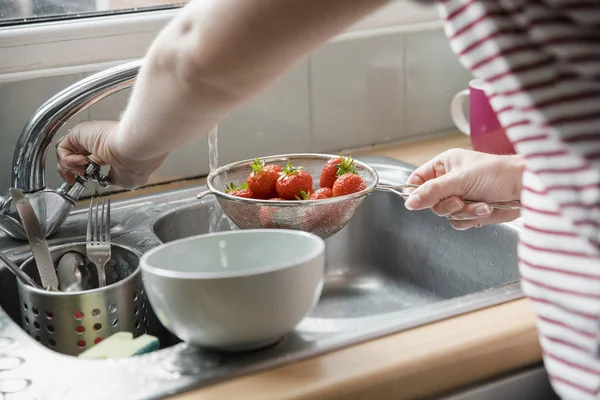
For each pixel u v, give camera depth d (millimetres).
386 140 1462
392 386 684
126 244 1039
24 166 1011
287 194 1018
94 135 924
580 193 521
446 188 885
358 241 1263
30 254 1000
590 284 550
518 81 509
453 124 1529
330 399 657
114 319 843
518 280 841
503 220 943
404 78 1440
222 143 1303
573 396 582
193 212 1183
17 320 973
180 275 667
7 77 1128
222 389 659
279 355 702
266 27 548
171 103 627
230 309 669
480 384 733
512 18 505
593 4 471
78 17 1211
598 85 494
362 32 1362
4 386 669
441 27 1443
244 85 596
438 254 1178
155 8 1272
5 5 1162
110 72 979
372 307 1197
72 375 686
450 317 766
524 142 538
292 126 1356
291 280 683
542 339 604
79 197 1149
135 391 655
